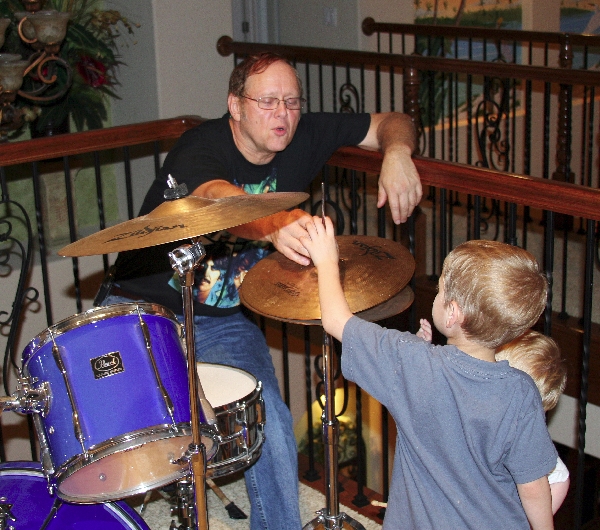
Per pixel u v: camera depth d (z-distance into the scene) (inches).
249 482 83.3
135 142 104.2
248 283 68.2
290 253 67.2
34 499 72.9
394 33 217.6
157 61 182.9
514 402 54.7
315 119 93.5
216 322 93.7
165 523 91.4
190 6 185.2
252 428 76.0
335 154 91.7
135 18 183.3
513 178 70.2
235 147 89.9
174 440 68.1
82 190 192.5
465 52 242.4
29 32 139.1
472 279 54.1
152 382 66.2
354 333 58.6
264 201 62.6
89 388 64.9
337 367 106.3
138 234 58.1
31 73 152.5
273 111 84.7
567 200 66.6
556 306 138.2
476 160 248.1
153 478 68.5
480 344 56.0
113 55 182.2
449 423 55.9
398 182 79.6
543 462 55.2
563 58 177.0
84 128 189.9
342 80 228.5
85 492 67.7
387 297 61.8
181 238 56.7
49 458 66.0
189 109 190.4
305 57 185.2
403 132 87.7
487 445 55.3
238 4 249.6
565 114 149.9
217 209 60.2
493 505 57.1
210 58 190.9
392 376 57.3
